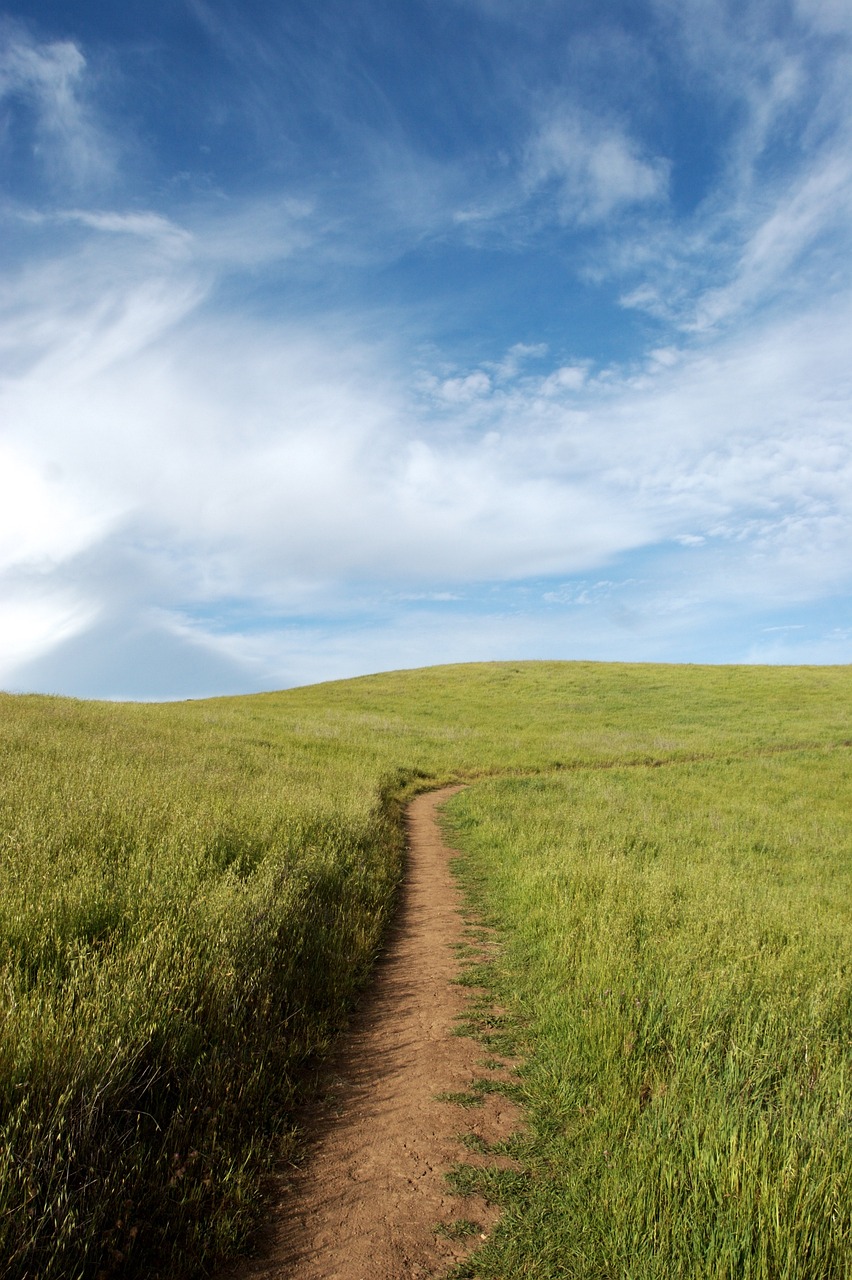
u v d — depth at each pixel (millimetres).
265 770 16250
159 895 5668
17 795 8492
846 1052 4480
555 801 16953
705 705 41031
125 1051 3439
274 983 5066
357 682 52688
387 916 8211
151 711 27969
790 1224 2705
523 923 7711
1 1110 2965
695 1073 3965
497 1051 4875
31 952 4445
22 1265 2422
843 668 53219
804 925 7316
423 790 20797
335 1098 4191
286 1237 2963
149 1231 2799
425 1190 3293
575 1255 2842
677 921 7195
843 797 19234
